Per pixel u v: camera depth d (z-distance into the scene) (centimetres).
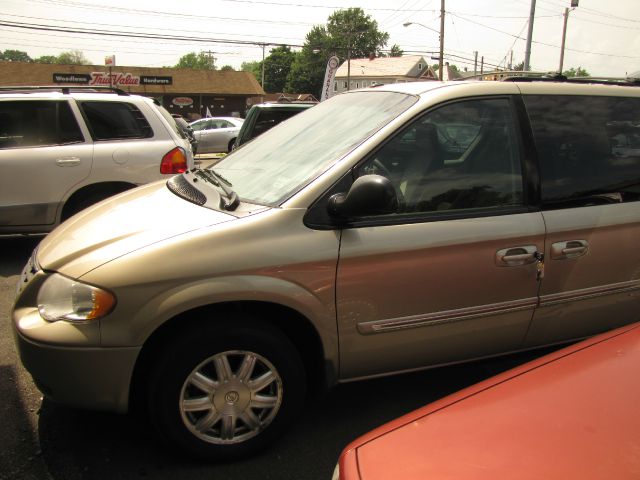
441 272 277
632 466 137
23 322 251
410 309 276
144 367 250
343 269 260
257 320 256
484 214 290
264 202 272
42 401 315
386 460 153
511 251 290
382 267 266
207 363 250
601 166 324
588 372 179
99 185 604
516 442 151
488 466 143
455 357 296
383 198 247
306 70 8956
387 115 297
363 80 6688
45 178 580
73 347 237
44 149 582
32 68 4222
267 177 299
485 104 306
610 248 317
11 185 570
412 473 146
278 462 267
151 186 352
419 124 288
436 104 294
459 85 308
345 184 269
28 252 632
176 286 239
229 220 257
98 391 242
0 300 475
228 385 254
